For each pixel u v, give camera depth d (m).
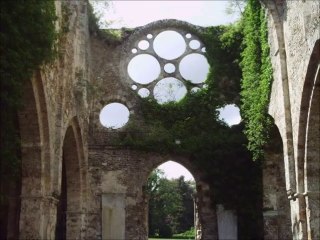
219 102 25.62
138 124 25.53
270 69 20.14
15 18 11.88
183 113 25.53
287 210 21.72
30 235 14.98
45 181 15.66
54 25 14.84
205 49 26.94
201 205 24.03
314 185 16.44
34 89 14.55
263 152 21.03
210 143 24.25
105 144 24.97
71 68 20.06
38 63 13.13
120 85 26.25
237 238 23.06
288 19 18.16
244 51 23.23
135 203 24.31
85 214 23.00
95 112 25.53
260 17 21.62
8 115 11.40
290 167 17.50
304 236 16.45
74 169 22.55
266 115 20.44
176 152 24.53
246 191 23.25
